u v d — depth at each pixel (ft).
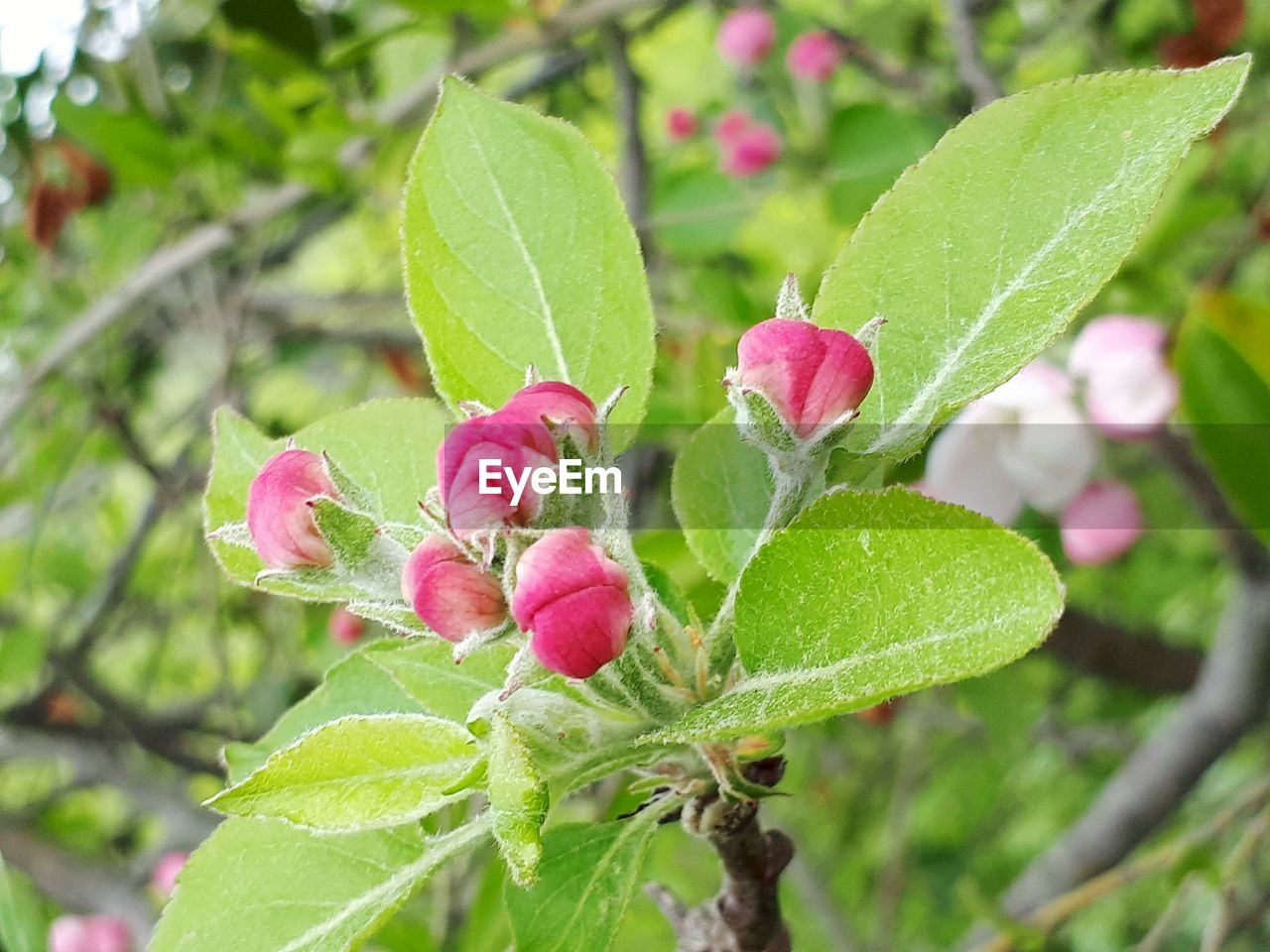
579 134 0.46
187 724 1.32
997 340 0.39
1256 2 1.41
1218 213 0.97
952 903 1.81
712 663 0.39
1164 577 1.71
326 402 1.65
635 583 0.36
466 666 0.45
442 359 0.45
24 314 1.43
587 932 0.40
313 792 0.36
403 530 0.40
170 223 1.22
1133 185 0.38
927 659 0.29
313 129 1.08
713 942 0.45
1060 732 1.53
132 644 1.76
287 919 0.42
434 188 0.46
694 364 0.89
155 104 1.18
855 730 1.68
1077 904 0.86
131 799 1.38
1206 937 0.81
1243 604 1.13
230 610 1.49
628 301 0.45
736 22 1.40
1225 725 1.16
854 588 0.32
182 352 1.59
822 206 1.28
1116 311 0.99
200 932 0.43
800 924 1.67
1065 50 1.50
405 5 0.96
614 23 1.14
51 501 1.34
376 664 0.49
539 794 0.31
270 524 0.37
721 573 0.49
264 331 1.44
